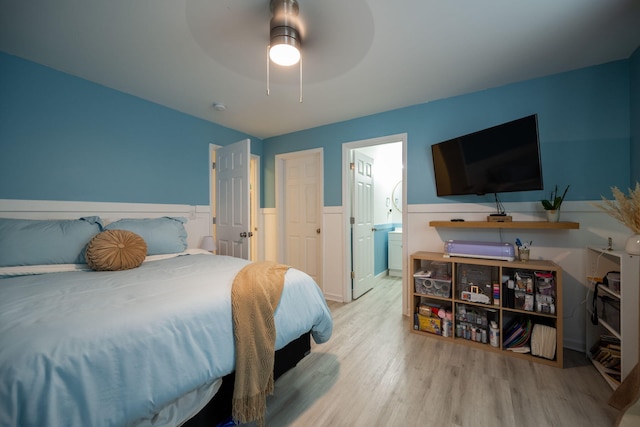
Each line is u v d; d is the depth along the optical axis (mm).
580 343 2061
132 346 875
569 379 1690
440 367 1839
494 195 2391
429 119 2684
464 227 2516
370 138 3020
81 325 853
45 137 2039
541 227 2023
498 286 2057
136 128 2559
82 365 772
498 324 2115
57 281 1397
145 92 2467
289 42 1493
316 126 3424
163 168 2770
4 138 1867
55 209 2080
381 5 1428
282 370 1596
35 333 795
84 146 2234
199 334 1057
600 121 2029
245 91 2445
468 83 2314
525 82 2273
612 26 1605
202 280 1417
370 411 1425
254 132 3670
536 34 1680
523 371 1784
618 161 1979
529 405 1456
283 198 3846
